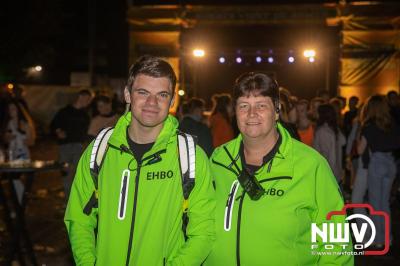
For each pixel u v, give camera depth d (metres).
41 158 17.02
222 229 2.77
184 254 2.61
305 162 2.73
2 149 8.09
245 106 2.76
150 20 18.02
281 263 2.65
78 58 34.62
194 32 19.22
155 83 2.63
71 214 2.78
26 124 8.38
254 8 18.39
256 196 2.69
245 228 2.71
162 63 2.68
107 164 2.70
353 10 17.38
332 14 17.92
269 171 2.74
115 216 2.62
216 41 19.56
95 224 2.82
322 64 20.62
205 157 2.77
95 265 2.63
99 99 7.01
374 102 6.50
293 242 2.68
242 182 2.74
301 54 19.66
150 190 2.62
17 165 5.89
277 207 2.67
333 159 6.76
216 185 2.87
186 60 19.50
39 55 29.83
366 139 6.54
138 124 2.69
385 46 17.31
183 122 6.06
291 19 18.27
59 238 7.04
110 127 2.83
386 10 17.14
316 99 8.53
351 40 17.48
